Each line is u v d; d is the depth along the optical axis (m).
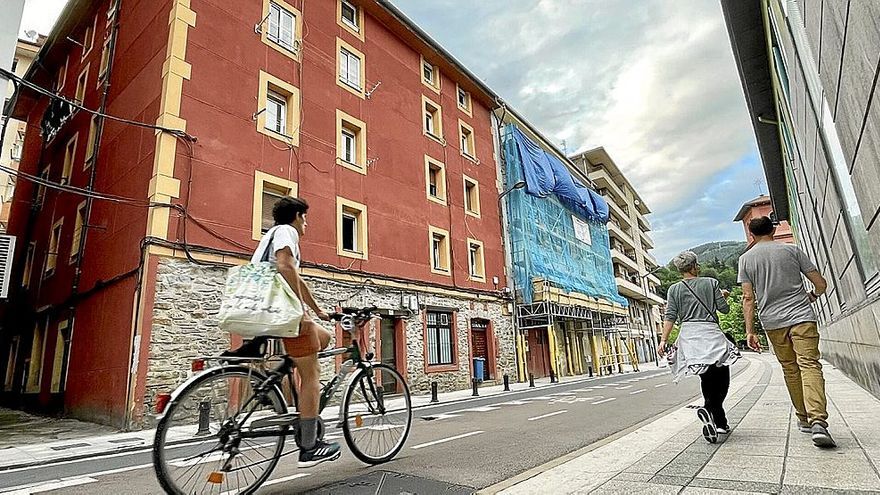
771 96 11.60
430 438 5.91
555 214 28.14
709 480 2.94
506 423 7.34
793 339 4.02
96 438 8.51
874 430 4.09
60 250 14.87
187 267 10.73
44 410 13.32
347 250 14.70
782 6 6.57
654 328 58.69
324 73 15.45
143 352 9.75
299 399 3.28
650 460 3.57
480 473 3.82
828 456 3.33
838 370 11.80
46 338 14.38
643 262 57.88
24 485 4.72
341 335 13.48
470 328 18.97
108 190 12.63
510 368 20.83
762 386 9.46
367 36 17.80
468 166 21.83
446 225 19.30
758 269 4.25
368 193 15.97
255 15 13.71
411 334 16.00
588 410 8.78
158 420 2.75
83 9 16.83
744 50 9.93
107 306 11.21
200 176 11.40
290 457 4.71
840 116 4.76
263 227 12.80
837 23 4.07
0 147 9.48
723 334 4.38
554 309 23.12
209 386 2.97
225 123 12.20
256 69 13.33
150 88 11.98
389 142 17.47
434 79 21.17
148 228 10.43
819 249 11.44
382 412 4.22
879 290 5.39
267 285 3.02
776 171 15.77
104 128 13.74
